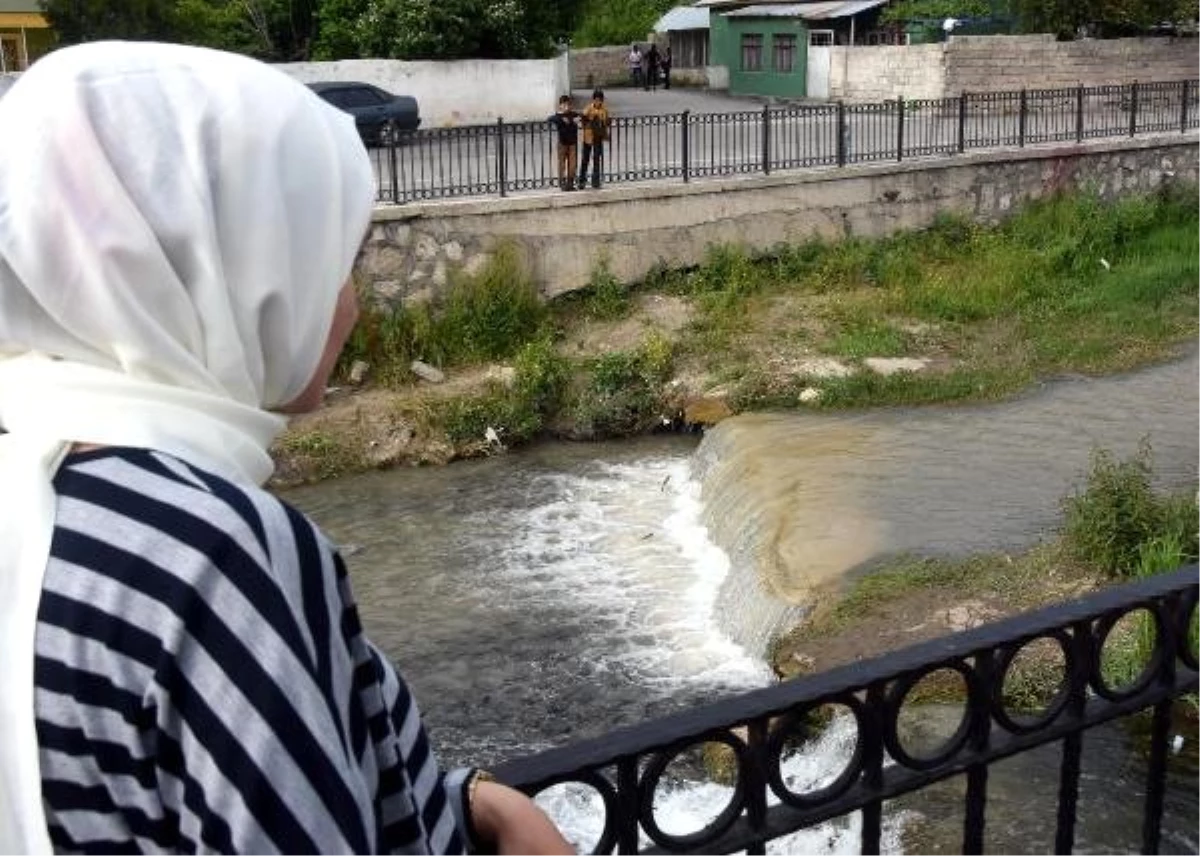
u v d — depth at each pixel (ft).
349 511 42.06
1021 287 56.75
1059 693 7.79
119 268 3.87
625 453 46.75
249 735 3.46
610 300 53.67
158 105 4.02
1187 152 68.18
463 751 28.04
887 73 91.30
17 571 3.64
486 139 55.77
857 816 22.21
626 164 61.16
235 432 4.06
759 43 106.01
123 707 3.51
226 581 3.56
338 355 4.75
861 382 46.57
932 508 34.81
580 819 23.86
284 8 102.58
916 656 7.05
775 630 29.35
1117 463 37.55
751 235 56.75
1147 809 8.59
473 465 45.96
